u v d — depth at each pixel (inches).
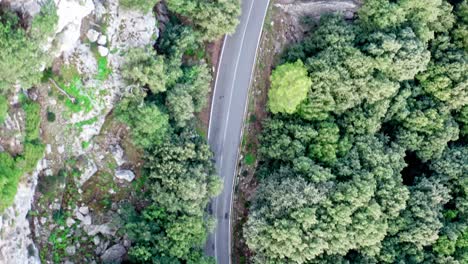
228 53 3444.9
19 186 2463.1
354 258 3307.1
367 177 3216.0
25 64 2348.7
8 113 2449.6
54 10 2375.7
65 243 2721.5
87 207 2800.2
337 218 3056.1
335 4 3639.3
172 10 3058.6
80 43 2704.2
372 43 3304.6
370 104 3420.3
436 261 3420.3
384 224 3161.9
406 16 3486.7
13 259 2394.2
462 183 3526.1
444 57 3614.7
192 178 2874.0
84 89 2731.3
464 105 3654.0
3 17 2361.0
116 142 2886.3
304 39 3565.5
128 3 2792.8
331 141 3275.1
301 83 3100.4
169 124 2952.8
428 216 3378.4
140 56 2768.2
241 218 3452.3
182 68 3129.9
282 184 3137.3
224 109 3415.4
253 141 3476.9
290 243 3002.0
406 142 3565.5
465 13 3649.1
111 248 2859.3
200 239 2972.4
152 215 2874.0
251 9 3513.8
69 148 2728.8
